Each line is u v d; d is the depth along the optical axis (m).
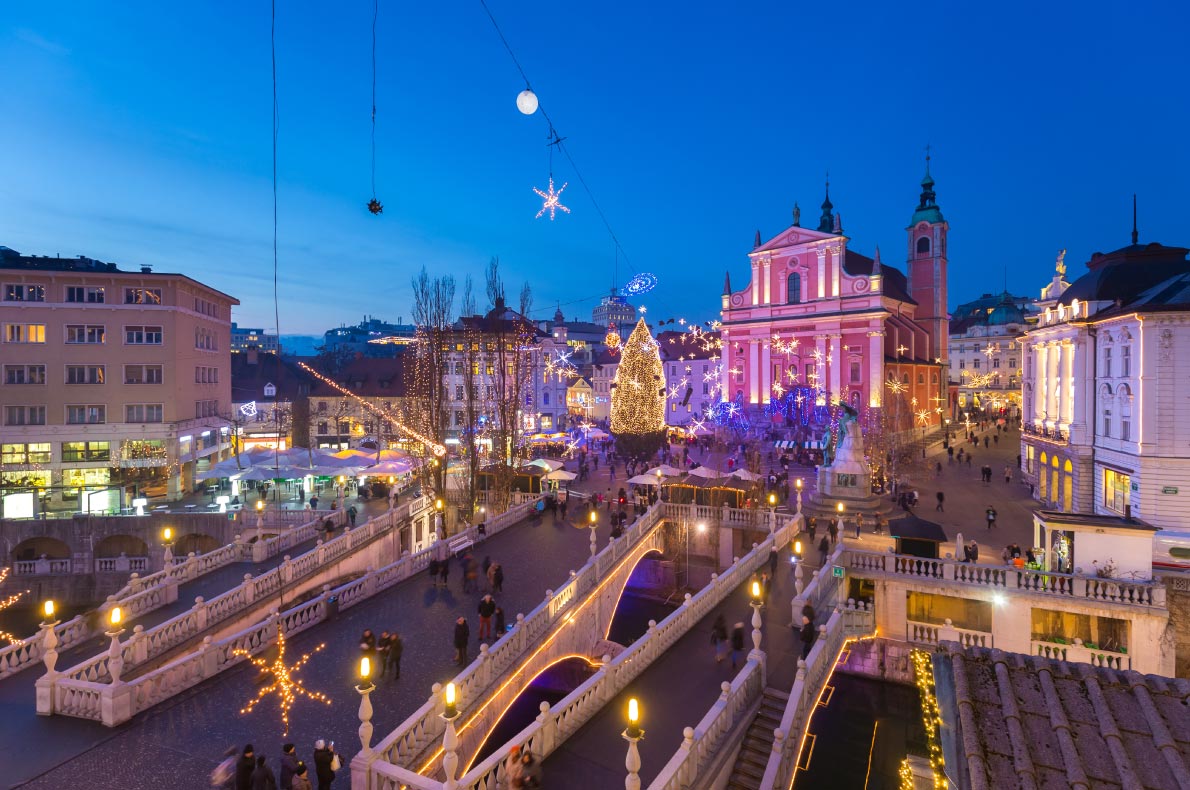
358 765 11.21
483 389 51.34
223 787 11.63
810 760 21.47
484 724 15.38
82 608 33.38
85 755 12.66
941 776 7.38
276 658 17.25
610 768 13.25
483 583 23.77
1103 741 6.64
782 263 74.50
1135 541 23.17
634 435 48.69
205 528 36.28
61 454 42.41
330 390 64.25
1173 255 36.44
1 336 41.59
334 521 32.28
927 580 24.28
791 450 58.44
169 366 44.88
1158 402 29.58
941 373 78.94
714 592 22.58
